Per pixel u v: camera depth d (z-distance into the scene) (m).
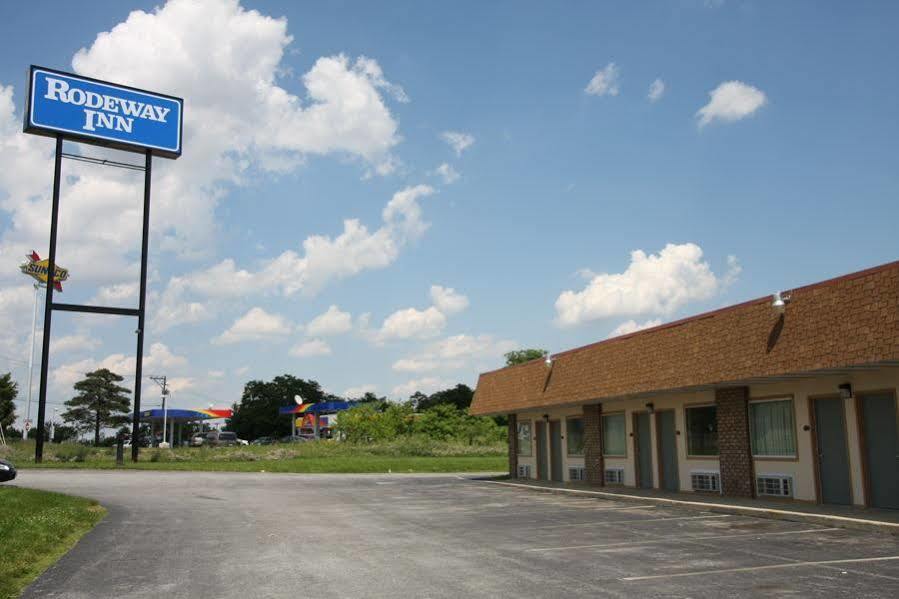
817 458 18.27
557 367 29.27
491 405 35.22
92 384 93.06
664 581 9.88
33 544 13.02
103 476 33.69
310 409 96.75
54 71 42.66
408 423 71.94
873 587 9.29
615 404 27.62
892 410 16.30
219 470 41.03
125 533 15.75
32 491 21.91
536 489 28.27
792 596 8.87
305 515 19.16
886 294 14.38
